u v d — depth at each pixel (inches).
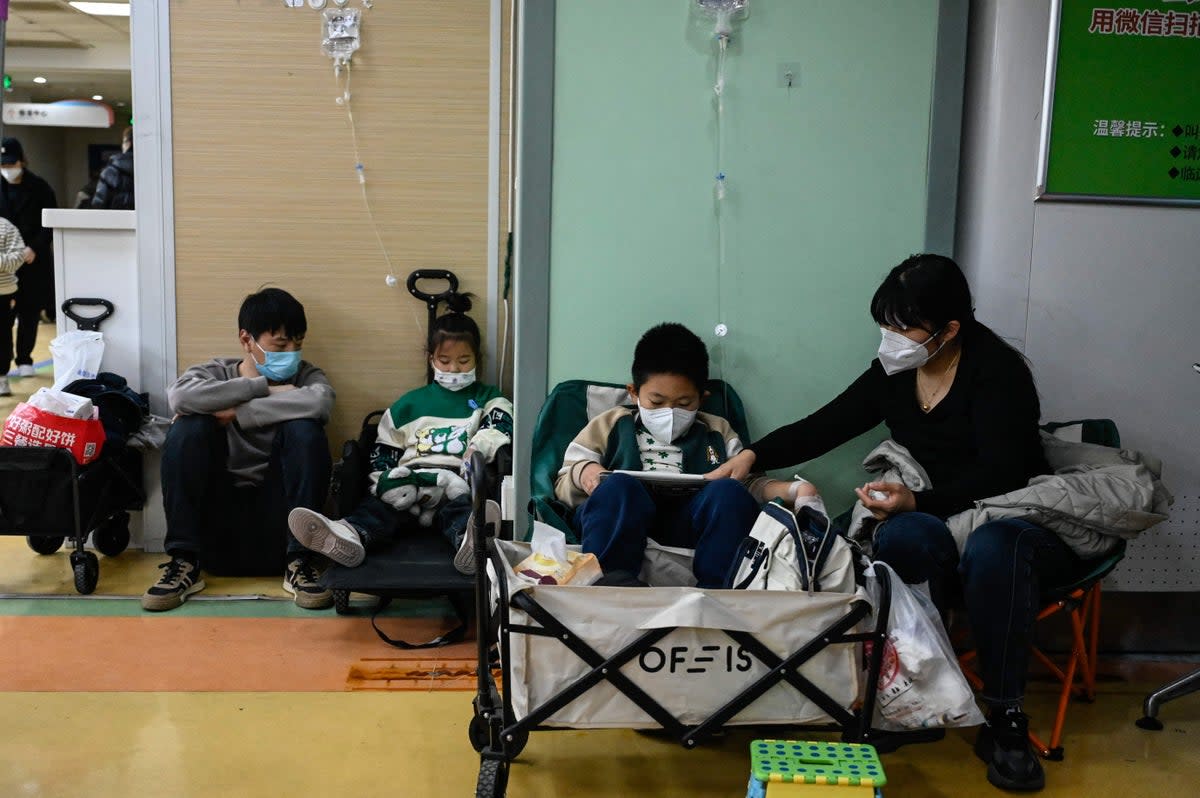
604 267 103.4
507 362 139.0
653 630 70.1
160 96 130.7
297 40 131.2
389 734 88.4
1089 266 105.0
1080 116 103.0
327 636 110.5
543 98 100.4
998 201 103.8
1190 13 102.1
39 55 465.4
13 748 83.9
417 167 134.6
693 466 96.0
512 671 71.8
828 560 74.5
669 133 102.3
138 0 129.0
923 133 104.2
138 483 133.2
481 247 136.8
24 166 265.6
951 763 86.4
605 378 104.8
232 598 120.8
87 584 119.6
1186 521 108.4
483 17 132.7
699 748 88.0
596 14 100.3
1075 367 106.2
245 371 127.6
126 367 136.2
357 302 136.3
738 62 102.0
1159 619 110.1
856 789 63.9
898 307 88.7
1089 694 99.0
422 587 107.2
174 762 82.4
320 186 134.0
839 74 102.9
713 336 105.3
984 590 82.5
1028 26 101.5
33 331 272.1
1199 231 105.3
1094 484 84.9
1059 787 82.4
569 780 81.9
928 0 102.6
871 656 72.9
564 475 94.0
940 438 93.1
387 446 126.6
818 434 97.0
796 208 104.2
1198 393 107.3
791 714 73.7
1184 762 87.0
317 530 108.5
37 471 115.0
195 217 133.0
